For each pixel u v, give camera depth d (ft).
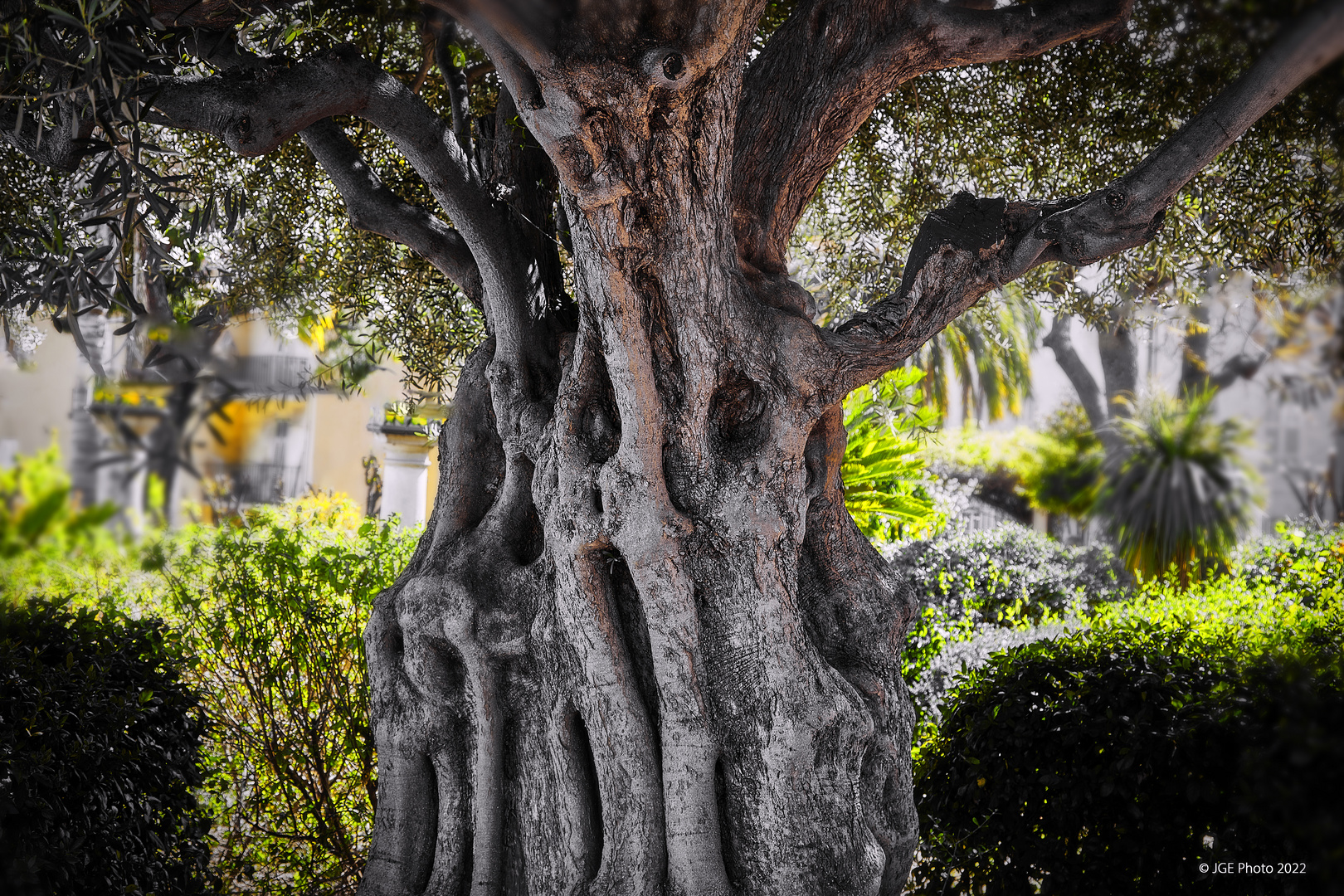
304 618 16.69
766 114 12.59
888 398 23.52
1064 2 12.47
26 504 26.07
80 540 26.30
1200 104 16.63
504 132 14.05
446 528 13.50
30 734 11.94
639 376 11.10
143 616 17.60
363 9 13.61
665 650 11.34
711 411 11.87
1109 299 20.01
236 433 26.04
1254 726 10.75
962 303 11.91
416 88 15.76
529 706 12.37
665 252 10.89
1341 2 9.78
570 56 9.55
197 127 10.75
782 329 11.62
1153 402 43.57
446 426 14.01
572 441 11.83
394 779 12.85
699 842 11.24
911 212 19.48
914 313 11.73
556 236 14.64
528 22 8.95
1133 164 18.10
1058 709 12.79
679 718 11.35
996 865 13.17
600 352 11.80
